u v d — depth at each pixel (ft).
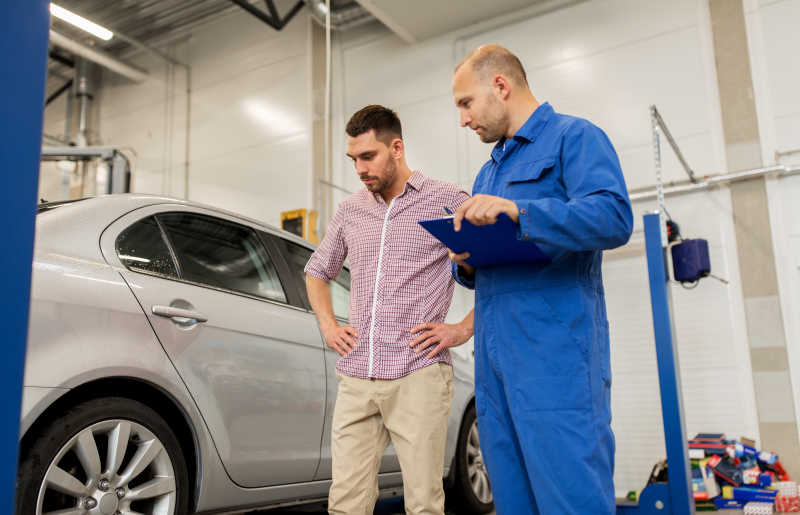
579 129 4.57
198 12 26.84
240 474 6.95
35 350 5.35
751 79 17.28
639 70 18.66
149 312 6.30
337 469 5.88
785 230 16.40
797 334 15.90
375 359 5.85
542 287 4.52
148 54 29.01
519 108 4.94
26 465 5.24
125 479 5.94
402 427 5.74
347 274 9.75
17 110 2.26
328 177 23.30
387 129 6.15
